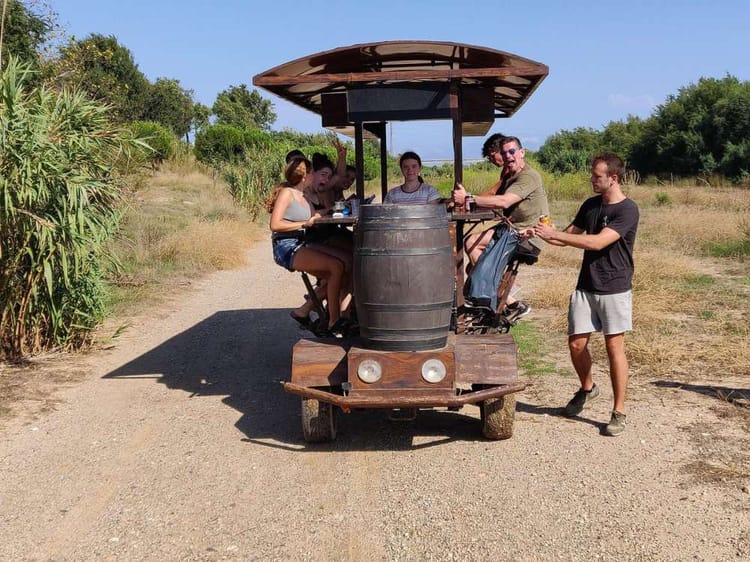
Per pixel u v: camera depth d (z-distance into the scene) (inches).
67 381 298.8
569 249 594.9
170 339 369.4
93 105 343.6
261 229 821.9
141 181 672.4
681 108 1736.0
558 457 211.3
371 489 195.9
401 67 250.8
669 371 287.7
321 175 270.4
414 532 172.9
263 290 502.6
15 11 639.1
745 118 1600.6
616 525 172.2
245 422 250.4
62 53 564.7
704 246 594.2
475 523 175.8
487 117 248.1
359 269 206.5
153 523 181.2
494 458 212.5
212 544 170.7
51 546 171.8
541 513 179.2
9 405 268.4
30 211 309.3
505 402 219.0
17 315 328.2
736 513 175.6
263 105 2960.1
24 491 200.2
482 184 1067.9
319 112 311.4
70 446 231.5
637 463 205.5
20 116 306.0
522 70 217.5
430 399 203.6
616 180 223.9
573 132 2225.6
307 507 187.0
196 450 226.2
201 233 621.0
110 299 441.7
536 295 427.8
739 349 306.8
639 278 435.5
